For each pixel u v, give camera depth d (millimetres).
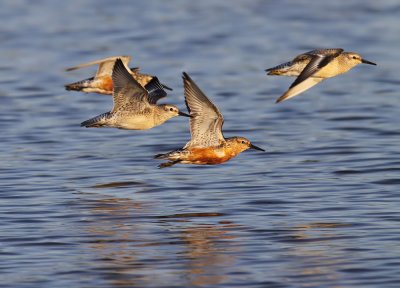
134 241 16703
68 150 24281
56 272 15227
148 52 38844
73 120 28094
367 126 26719
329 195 19438
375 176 20984
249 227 17375
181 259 15750
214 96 31281
